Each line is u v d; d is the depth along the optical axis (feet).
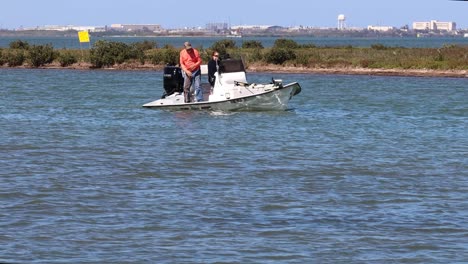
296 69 460.55
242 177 128.67
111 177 127.95
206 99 215.10
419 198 115.34
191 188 120.16
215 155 149.07
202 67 214.28
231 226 99.96
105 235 95.76
